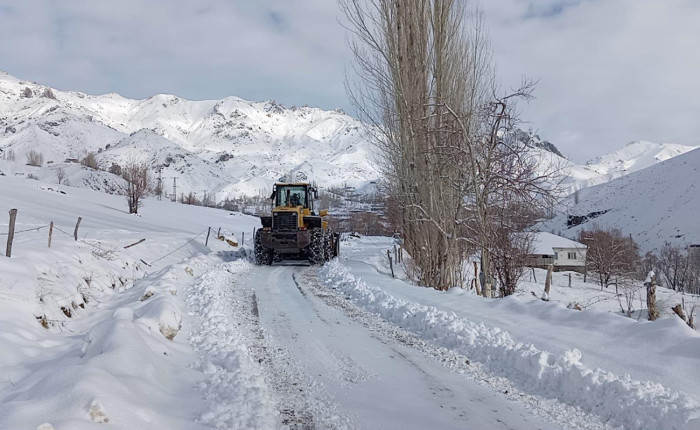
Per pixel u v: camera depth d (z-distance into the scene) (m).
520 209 12.88
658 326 6.57
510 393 5.83
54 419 3.89
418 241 15.33
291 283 15.02
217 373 6.14
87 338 6.21
